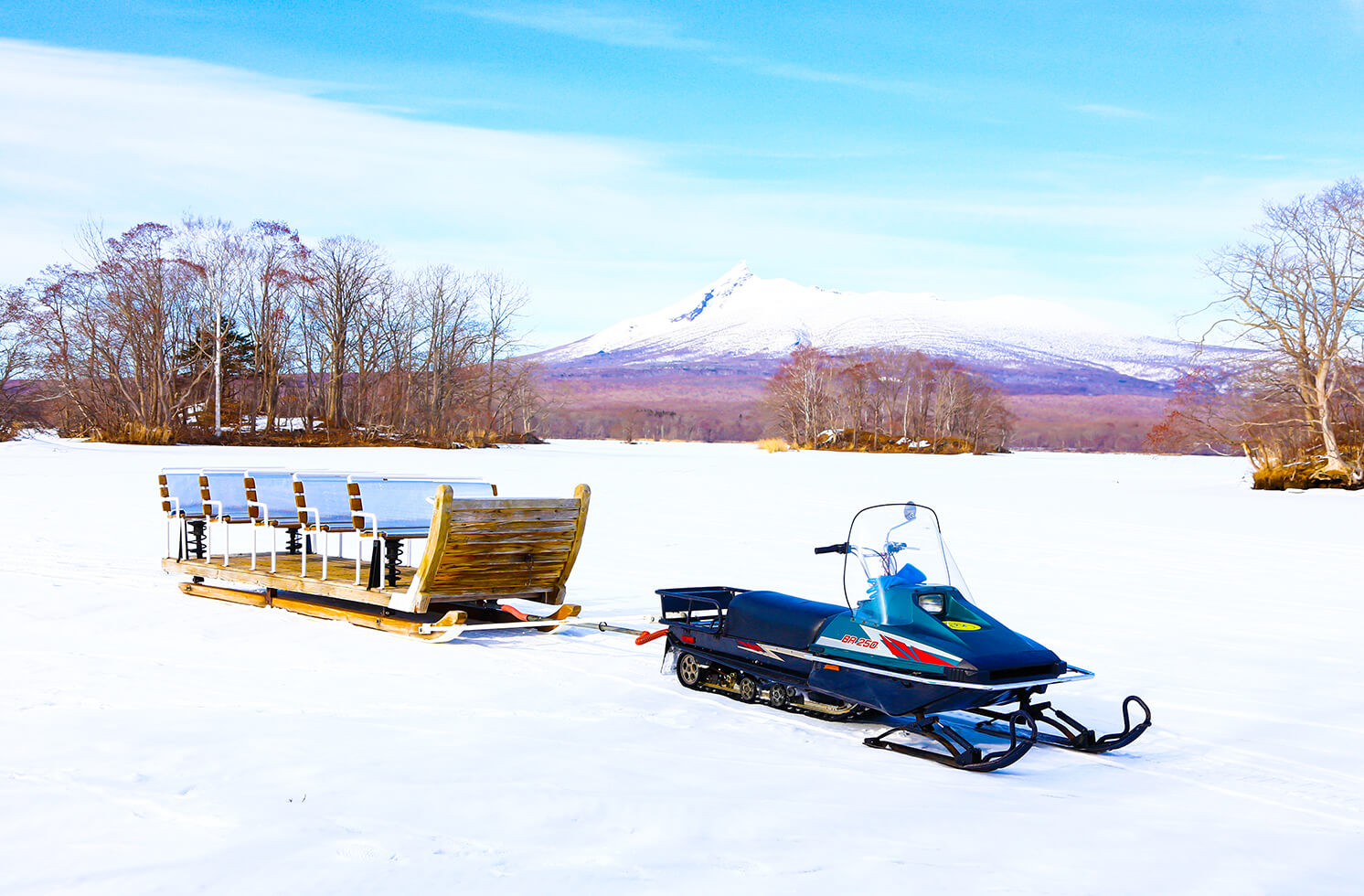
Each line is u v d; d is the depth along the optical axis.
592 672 8.30
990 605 11.84
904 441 97.88
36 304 65.62
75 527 16.80
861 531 7.83
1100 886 4.34
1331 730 7.12
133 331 66.25
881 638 6.65
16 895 3.83
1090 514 23.98
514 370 88.44
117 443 57.19
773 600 7.63
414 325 80.62
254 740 5.96
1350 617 11.30
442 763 5.66
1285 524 22.25
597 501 24.70
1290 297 39.75
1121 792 5.80
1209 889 4.35
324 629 9.65
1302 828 5.20
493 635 9.76
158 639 8.88
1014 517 23.03
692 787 5.46
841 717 7.09
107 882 3.96
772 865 4.41
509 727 6.53
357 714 6.69
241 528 17.98
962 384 119.88
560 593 10.38
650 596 11.91
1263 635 10.30
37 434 59.44
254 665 8.09
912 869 4.44
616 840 4.62
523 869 4.24
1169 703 7.80
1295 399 41.38
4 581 11.45
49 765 5.38
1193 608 11.78
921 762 6.31
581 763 5.79
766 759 6.15
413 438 69.81
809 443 98.69
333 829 4.57
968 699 6.29
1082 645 9.74
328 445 64.69
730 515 21.61
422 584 9.29
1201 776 6.11
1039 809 5.41
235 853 4.27
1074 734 6.88
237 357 73.75
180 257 70.75
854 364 120.88
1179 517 23.62
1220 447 44.25
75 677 7.43
